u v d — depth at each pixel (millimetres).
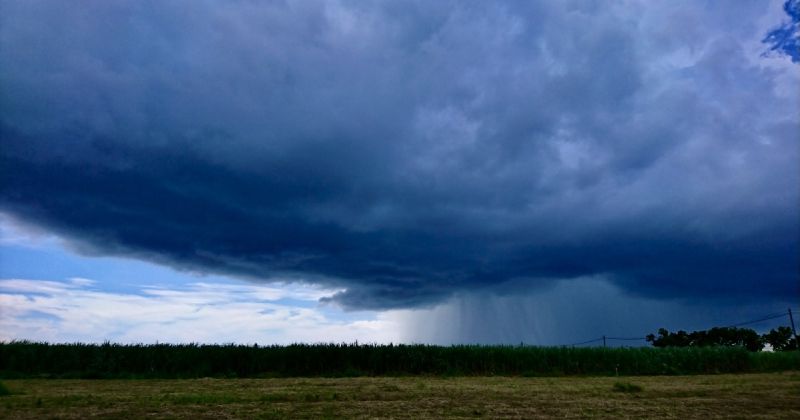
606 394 14359
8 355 22188
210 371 23359
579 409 11625
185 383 17828
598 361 27578
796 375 24688
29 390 14641
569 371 26844
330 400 12586
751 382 19531
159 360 23500
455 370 25609
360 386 16531
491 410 11328
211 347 24703
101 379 20422
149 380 19750
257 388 15703
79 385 16750
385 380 19969
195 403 11828
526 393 14445
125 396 12969
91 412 10422
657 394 14547
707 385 17844
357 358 25422
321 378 21938
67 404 11438
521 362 26609
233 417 10102
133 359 23328
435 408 11477
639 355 28172
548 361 27062
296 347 25375
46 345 23203
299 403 12023
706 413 11375
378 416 10406
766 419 10773
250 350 24641
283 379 20516
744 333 55062
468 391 14844
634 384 18062
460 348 26516
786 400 13422
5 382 17859
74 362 22656
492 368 26219
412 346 26328
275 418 10055
